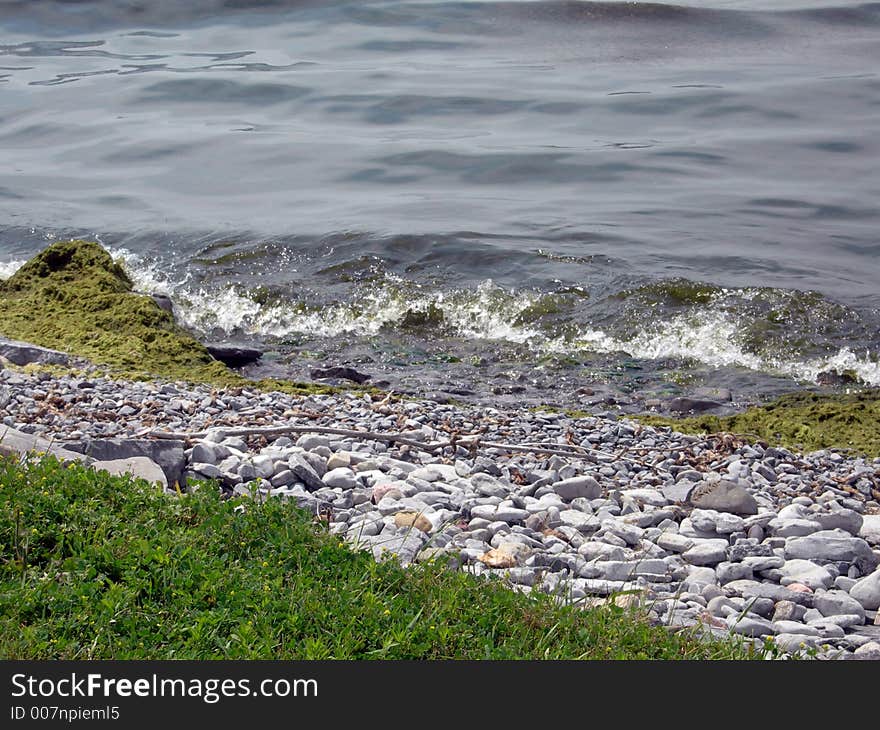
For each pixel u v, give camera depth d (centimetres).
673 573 887
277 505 809
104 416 1160
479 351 1781
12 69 3922
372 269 2047
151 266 2102
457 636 660
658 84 3616
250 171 2744
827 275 1992
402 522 908
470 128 3105
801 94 3456
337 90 3512
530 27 4431
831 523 1002
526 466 1119
